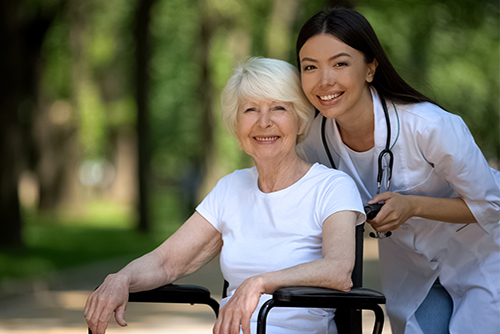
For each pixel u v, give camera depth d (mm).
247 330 2523
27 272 11305
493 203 3162
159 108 31281
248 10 22578
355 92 3043
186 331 6691
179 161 33594
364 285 9305
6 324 7336
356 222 2922
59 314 8055
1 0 14578
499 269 3330
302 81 3039
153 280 3066
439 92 3586
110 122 30062
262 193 3088
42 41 19891
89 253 15008
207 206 3234
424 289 3447
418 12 19156
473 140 3182
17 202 14844
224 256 3100
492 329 3270
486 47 20406
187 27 27281
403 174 3248
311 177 3035
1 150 14656
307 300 2516
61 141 28219
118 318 2887
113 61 30109
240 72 3053
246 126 3029
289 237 2992
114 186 39750
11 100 14703
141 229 20219
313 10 19375
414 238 3408
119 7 27453
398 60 17797
